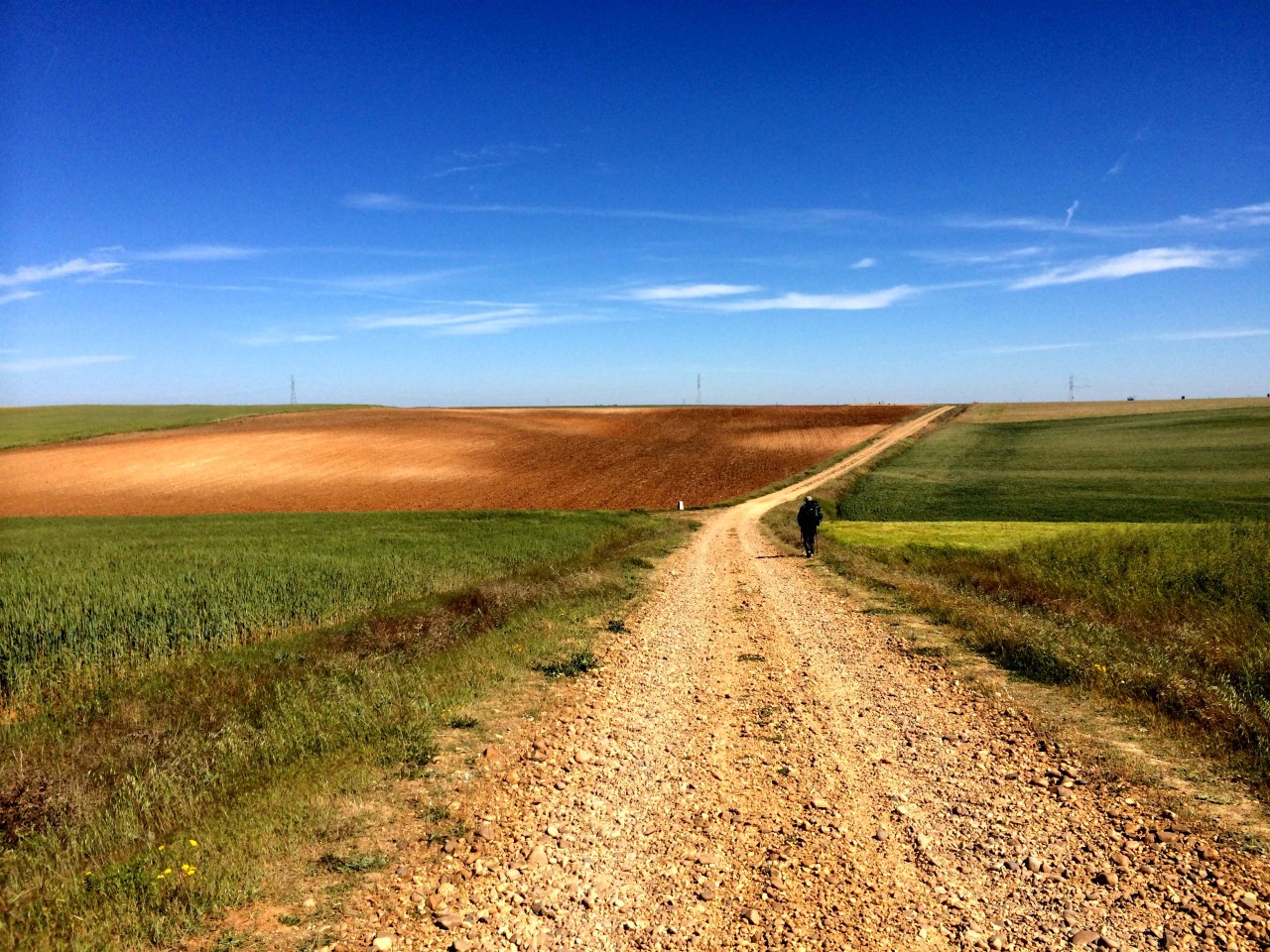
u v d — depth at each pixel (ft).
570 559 76.02
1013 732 25.84
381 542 85.87
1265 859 16.85
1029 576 55.77
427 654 36.63
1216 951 13.65
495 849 18.33
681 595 58.90
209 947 14.20
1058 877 16.48
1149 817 19.08
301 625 46.47
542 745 25.46
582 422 304.09
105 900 15.40
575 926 15.07
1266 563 51.39
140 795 20.24
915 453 228.43
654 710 29.58
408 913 15.55
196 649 40.93
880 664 35.96
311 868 17.22
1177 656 32.63
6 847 18.06
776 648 40.45
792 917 15.19
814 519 83.61
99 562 62.28
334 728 26.09
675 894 16.19
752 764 23.86
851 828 19.20
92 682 35.01
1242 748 23.04
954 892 16.03
